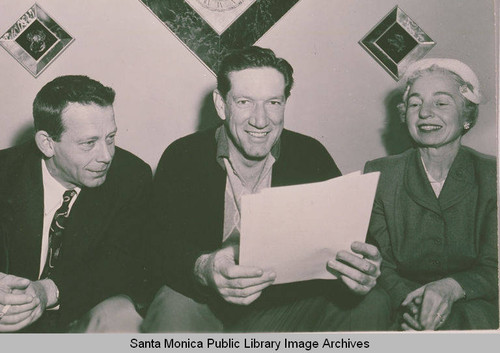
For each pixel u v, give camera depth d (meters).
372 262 2.03
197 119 2.45
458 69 2.36
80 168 2.24
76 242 2.25
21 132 2.40
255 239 1.92
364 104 2.49
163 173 2.35
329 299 2.18
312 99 2.49
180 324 2.16
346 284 2.03
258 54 2.29
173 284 2.21
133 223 2.30
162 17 2.46
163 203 2.32
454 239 2.30
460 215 2.31
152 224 2.32
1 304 2.03
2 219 2.25
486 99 2.42
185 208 2.31
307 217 1.92
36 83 2.42
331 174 2.40
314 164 2.39
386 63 2.50
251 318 2.18
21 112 2.41
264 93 2.26
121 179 2.32
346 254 1.99
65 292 2.19
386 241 2.34
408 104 2.38
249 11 2.48
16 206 2.26
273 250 1.96
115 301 2.21
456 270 2.30
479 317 2.21
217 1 2.47
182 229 2.29
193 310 2.17
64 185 2.28
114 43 2.45
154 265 2.27
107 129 2.26
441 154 2.35
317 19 2.50
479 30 2.49
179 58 2.46
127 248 2.28
